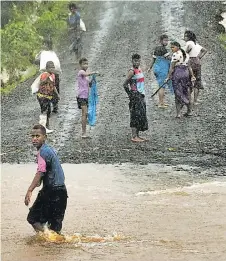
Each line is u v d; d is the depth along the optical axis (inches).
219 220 856.3
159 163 1302.9
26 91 2137.1
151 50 2389.3
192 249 731.4
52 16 2741.1
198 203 959.6
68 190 1072.8
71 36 2440.9
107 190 1072.8
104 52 2433.6
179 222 850.8
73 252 738.8
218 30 2642.7
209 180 1151.6
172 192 1048.2
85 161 1330.0
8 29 2536.9
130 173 1214.3
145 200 992.2
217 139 1482.5
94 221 870.4
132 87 1466.5
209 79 2031.3
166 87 1948.8
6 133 1633.9
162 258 700.0
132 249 739.4
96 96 1552.7
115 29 2741.1
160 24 2753.4
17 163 1344.7
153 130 1566.2
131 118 1470.2
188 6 3019.2
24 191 1079.6
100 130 1595.7
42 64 1800.0
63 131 1595.7
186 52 1726.1
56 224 820.0
